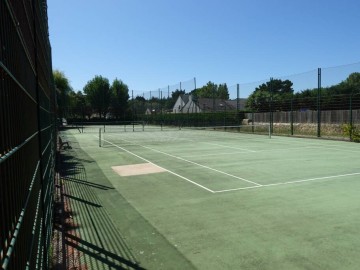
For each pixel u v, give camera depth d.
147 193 8.73
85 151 18.94
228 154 16.66
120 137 30.61
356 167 12.21
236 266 4.51
